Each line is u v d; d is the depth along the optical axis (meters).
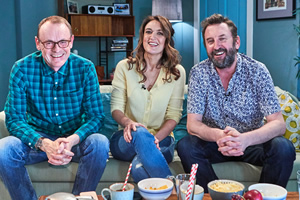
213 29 2.21
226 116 2.30
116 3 5.47
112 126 2.62
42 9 5.23
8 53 5.18
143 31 2.43
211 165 2.18
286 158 2.02
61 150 2.04
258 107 2.27
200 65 2.32
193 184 1.37
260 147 2.20
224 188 1.53
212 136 2.11
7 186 2.11
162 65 2.43
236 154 2.02
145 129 2.13
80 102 2.35
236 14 5.00
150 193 1.55
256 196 1.40
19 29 5.11
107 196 1.64
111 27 5.52
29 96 2.29
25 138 2.15
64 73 2.28
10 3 5.13
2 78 5.15
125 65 2.45
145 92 2.40
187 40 5.95
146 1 5.88
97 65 5.70
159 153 2.10
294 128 2.50
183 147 2.17
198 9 5.62
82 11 5.45
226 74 2.28
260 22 4.80
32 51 5.18
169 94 2.40
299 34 4.31
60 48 2.18
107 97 2.68
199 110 2.29
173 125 2.38
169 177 1.68
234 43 2.22
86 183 2.13
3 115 2.52
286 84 4.61
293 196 1.59
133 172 2.15
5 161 2.07
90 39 5.61
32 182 2.30
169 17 5.34
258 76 2.22
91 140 2.15
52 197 1.50
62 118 2.33
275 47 4.67
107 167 2.30
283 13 4.53
